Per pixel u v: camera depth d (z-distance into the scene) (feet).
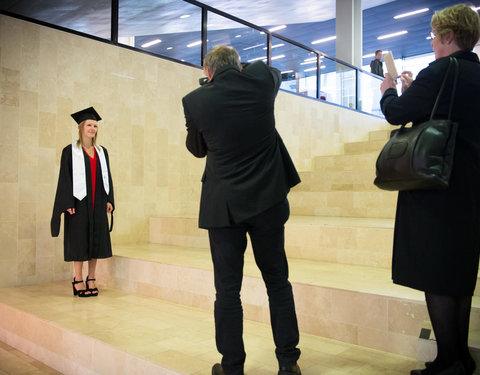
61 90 12.61
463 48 4.66
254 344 6.77
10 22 11.64
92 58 13.35
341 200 14.25
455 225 4.35
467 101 4.43
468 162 4.41
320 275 8.37
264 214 5.11
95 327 7.67
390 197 13.20
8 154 11.53
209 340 6.99
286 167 5.55
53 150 12.39
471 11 4.63
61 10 12.71
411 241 4.58
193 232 13.32
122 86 14.11
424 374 4.89
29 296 10.31
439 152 4.25
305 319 7.39
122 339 6.98
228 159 5.08
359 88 24.86
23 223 11.76
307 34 41.93
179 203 15.67
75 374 7.29
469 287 4.35
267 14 32.07
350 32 26.05
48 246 12.22
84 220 10.30
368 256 9.57
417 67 47.24
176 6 15.47
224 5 28.94
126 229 14.19
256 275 8.25
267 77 5.15
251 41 18.47
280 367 5.32
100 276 11.75
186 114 5.21
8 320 9.25
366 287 7.18
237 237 5.22
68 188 10.09
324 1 30.19
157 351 6.41
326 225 10.30
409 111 4.63
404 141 4.48
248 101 4.99
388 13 35.01
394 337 6.40
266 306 7.92
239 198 4.97
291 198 15.43
